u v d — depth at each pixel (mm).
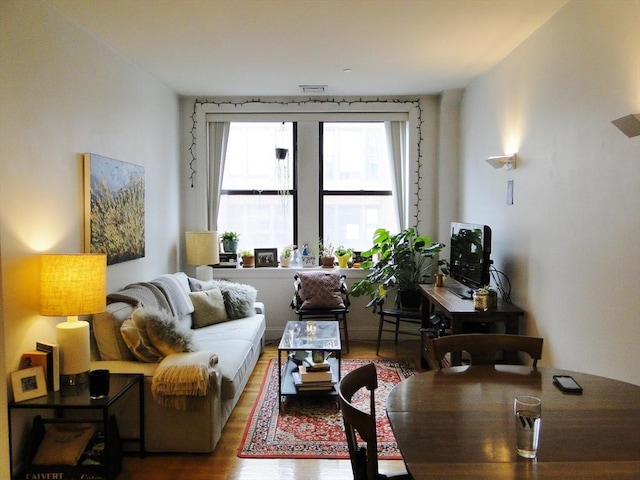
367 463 1459
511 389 1821
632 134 2123
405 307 4992
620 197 2359
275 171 5555
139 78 4125
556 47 3008
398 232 5445
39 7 2693
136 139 4059
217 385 2891
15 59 2480
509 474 1224
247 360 3699
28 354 2553
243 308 4547
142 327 2971
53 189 2828
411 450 1345
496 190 4082
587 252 2668
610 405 1667
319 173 5504
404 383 1885
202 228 5387
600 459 1301
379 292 4902
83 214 3158
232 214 5590
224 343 3723
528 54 3434
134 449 2861
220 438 3041
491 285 4180
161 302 3672
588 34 2639
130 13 2951
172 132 5012
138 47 3584
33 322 2654
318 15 3031
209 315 4309
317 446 2934
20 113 2523
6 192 2424
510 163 3691
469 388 1830
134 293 3459
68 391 2592
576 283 2783
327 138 5547
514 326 3393
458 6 2904
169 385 2752
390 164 5449
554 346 3049
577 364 2781
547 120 3141
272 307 5445
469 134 4832
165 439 2848
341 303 4895
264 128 5535
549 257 3117
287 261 5469
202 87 4863
